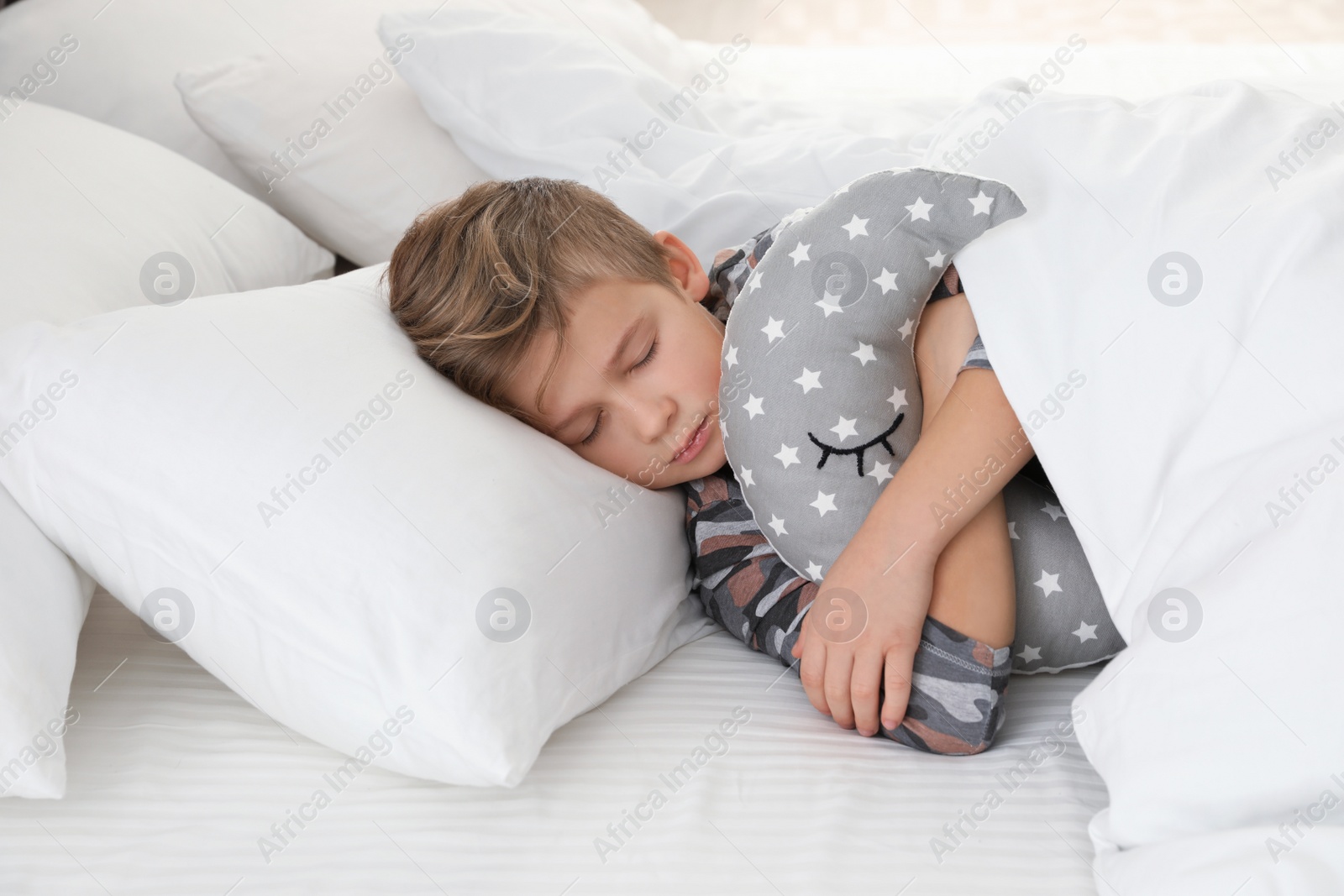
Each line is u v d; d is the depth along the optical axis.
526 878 0.61
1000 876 0.59
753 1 2.63
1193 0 2.39
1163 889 0.53
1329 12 2.25
